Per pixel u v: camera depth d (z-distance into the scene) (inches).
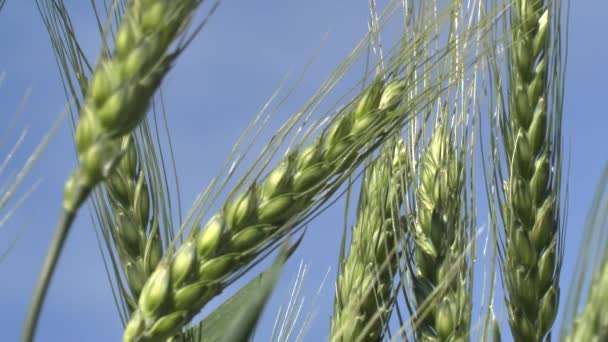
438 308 19.5
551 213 20.5
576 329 15.5
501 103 20.8
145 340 17.4
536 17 21.0
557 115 20.9
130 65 15.9
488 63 20.7
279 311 20.1
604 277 15.4
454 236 20.2
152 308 17.4
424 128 20.8
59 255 15.8
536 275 20.4
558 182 20.7
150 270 19.2
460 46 20.1
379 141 18.5
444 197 20.3
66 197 15.8
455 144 20.6
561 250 20.5
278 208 17.9
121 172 19.7
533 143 20.7
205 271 17.6
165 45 15.9
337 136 18.3
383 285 19.9
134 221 19.6
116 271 19.5
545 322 20.3
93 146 15.8
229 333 15.8
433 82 20.2
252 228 17.8
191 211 17.8
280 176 18.0
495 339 19.2
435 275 19.9
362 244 20.1
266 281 15.8
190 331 19.6
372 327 19.6
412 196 20.5
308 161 18.1
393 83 18.8
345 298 20.0
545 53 20.9
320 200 18.2
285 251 15.9
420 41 19.1
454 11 20.2
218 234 17.7
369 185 20.6
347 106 18.5
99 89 15.8
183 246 17.6
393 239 20.2
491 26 19.6
